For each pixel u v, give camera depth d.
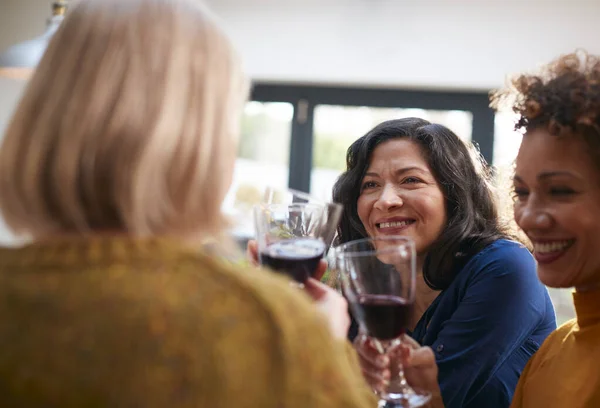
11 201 0.56
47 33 1.97
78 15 0.59
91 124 0.54
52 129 0.55
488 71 3.77
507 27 3.21
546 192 0.79
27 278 0.52
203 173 0.57
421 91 4.24
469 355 1.15
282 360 0.50
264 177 4.41
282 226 0.91
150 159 0.54
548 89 0.78
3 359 0.49
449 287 1.27
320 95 4.36
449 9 3.15
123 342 0.48
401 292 0.85
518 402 0.93
